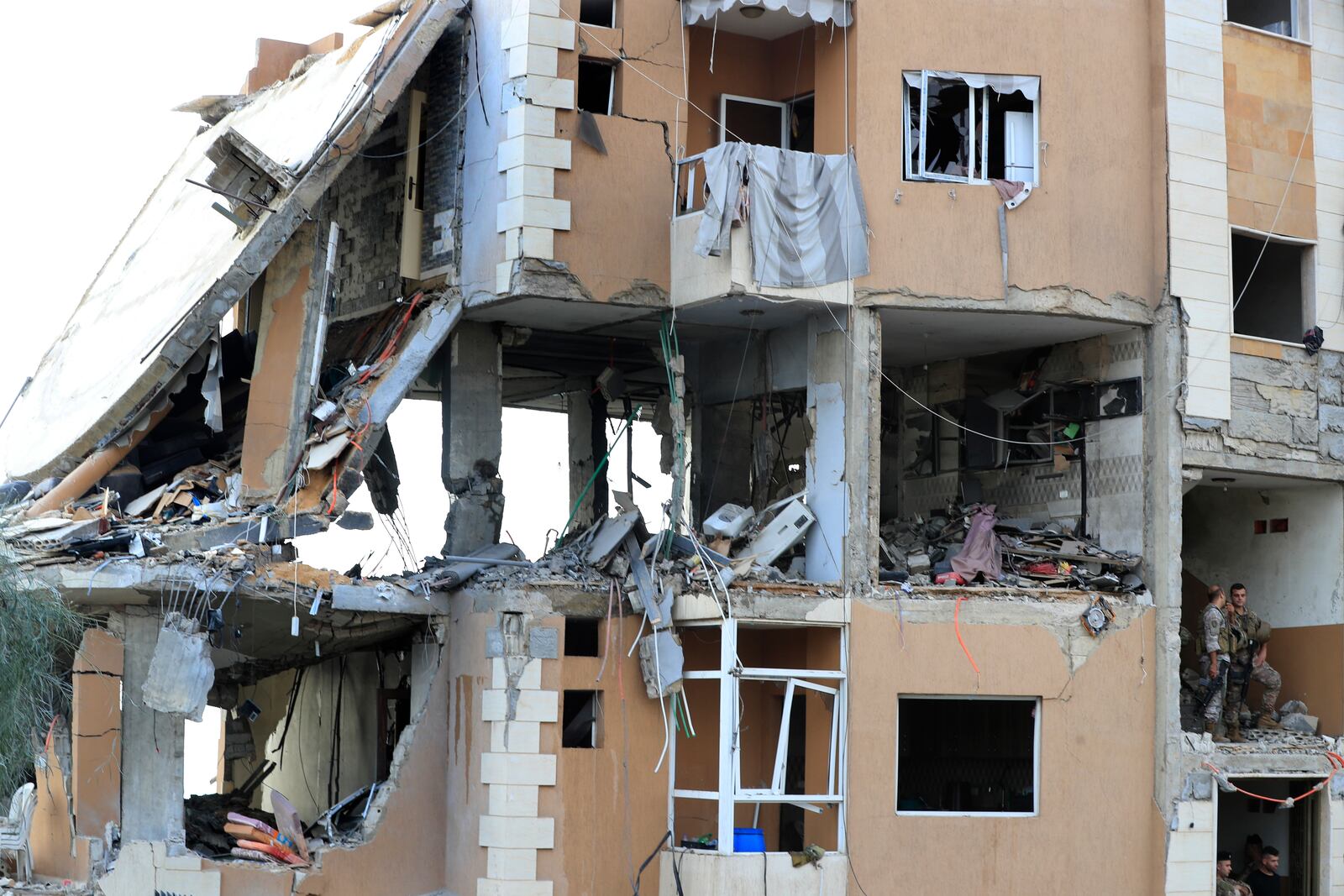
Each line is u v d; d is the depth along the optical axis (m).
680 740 21.44
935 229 21.38
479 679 20.75
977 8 21.78
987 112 21.92
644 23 22.08
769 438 23.55
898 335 23.14
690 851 20.28
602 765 20.55
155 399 21.25
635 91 21.94
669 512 21.73
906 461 25.91
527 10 21.47
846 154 21.31
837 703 20.80
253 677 23.66
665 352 21.97
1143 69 22.52
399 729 23.39
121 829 20.00
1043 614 21.48
